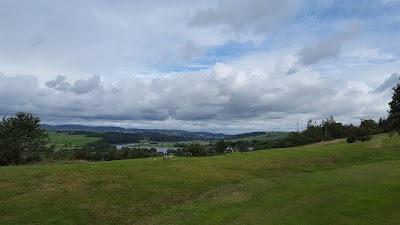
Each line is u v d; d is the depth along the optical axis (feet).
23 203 49.78
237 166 93.40
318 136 388.57
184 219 45.34
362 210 51.62
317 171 89.45
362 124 280.10
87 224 42.73
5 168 86.79
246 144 407.44
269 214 48.47
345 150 136.05
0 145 172.24
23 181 65.46
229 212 48.98
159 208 50.72
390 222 46.16
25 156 181.16
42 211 46.39
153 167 89.71
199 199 56.85
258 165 95.50
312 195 60.80
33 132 179.63
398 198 58.95
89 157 227.20
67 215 45.27
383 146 144.05
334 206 53.78
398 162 104.94
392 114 215.92
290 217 47.34
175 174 77.82
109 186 62.95
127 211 48.34
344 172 87.10
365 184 70.74
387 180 75.00
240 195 60.08
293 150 147.95
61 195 55.21
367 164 101.76
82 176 72.33
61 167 88.74
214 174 79.41
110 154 237.45
